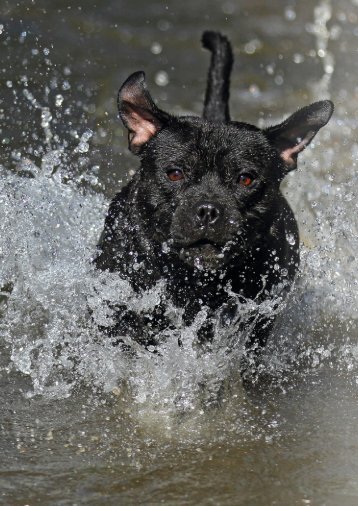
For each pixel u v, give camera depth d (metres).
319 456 8.20
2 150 14.89
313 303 11.47
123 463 8.01
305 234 13.05
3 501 7.26
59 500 7.31
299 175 15.19
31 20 22.31
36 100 17.16
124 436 8.55
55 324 10.42
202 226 9.21
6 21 21.38
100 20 25.06
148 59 22.52
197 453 8.26
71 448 8.27
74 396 9.37
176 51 23.64
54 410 9.04
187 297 9.91
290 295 10.88
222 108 13.23
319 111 10.27
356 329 11.23
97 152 15.34
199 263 9.48
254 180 9.62
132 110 10.20
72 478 7.70
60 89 18.19
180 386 9.50
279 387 9.81
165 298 9.87
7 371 9.80
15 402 9.16
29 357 10.02
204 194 9.41
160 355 9.80
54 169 13.98
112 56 22.05
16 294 10.97
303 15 28.39
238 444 8.45
